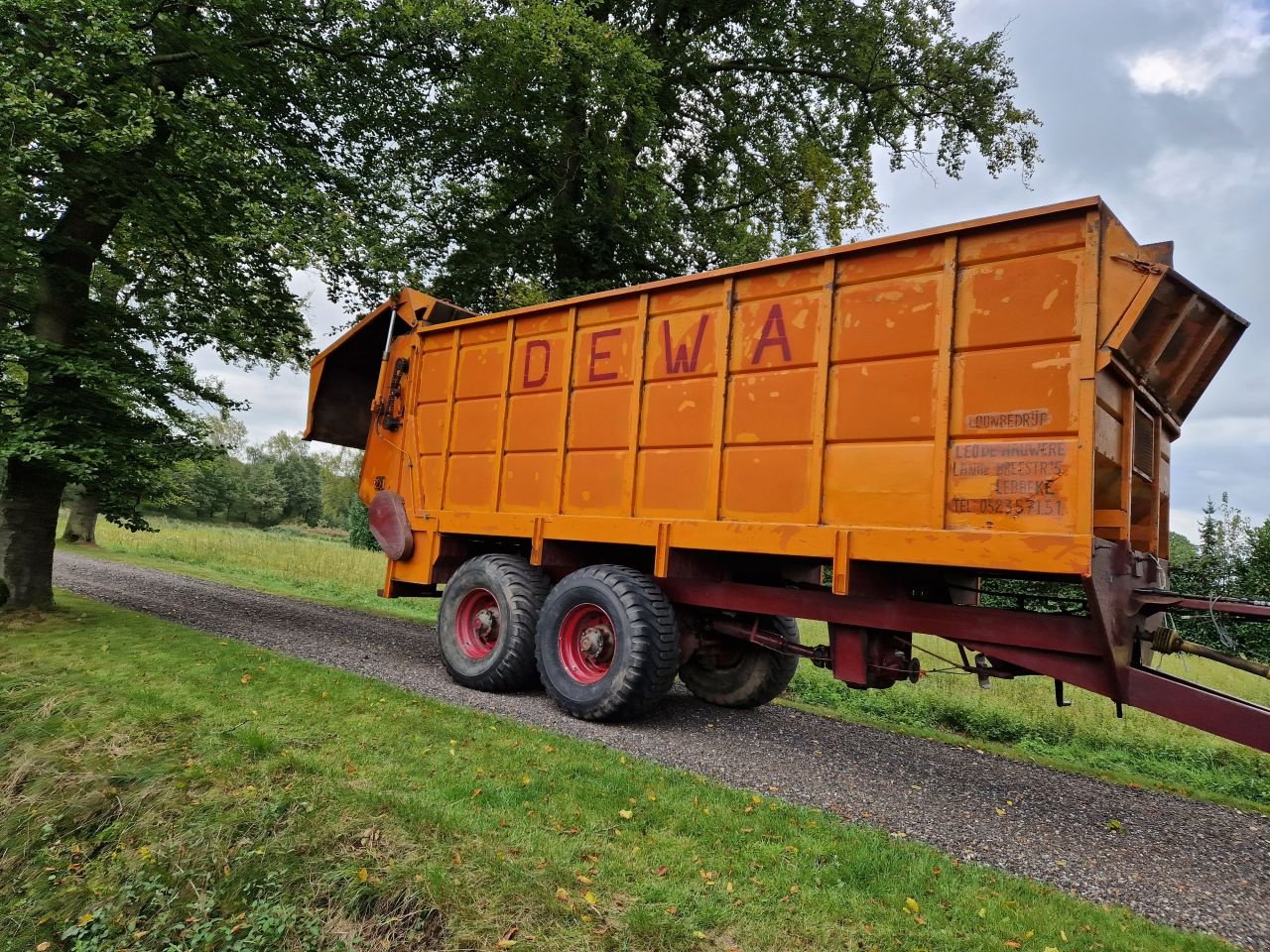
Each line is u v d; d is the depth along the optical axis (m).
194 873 3.63
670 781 4.40
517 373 7.07
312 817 3.81
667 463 5.78
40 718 5.40
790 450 5.06
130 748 4.81
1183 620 10.78
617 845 3.55
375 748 4.74
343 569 18.95
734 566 6.45
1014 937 2.91
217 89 9.45
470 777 4.28
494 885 3.18
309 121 10.56
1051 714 7.71
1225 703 3.82
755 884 3.24
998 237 4.30
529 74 11.21
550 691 6.18
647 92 12.19
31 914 3.73
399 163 11.66
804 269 5.14
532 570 6.96
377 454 8.68
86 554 18.72
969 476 4.23
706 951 2.76
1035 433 4.03
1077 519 3.83
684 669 7.27
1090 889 3.49
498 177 13.89
